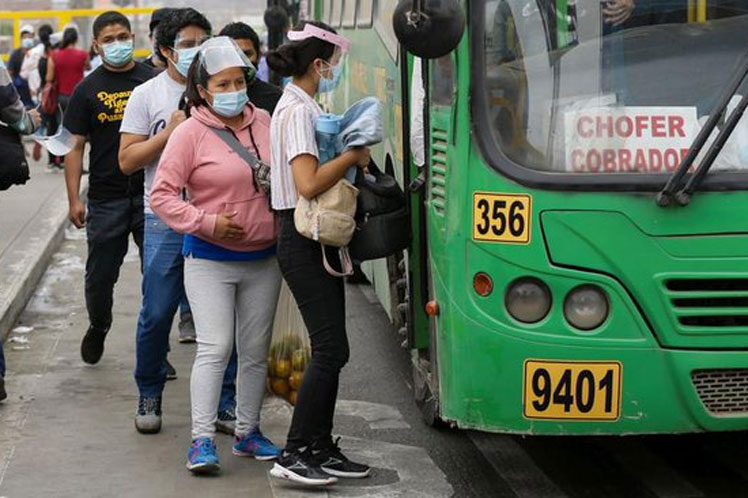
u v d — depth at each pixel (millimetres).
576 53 8023
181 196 9172
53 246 19828
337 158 8547
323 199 8531
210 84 8992
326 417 9133
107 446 10133
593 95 7980
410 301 9719
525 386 7906
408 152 10031
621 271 7785
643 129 7918
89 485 9203
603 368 7828
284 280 9828
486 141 7953
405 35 7668
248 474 9445
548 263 7820
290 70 8719
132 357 13188
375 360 13031
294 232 8766
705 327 7797
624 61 8000
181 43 10031
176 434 10453
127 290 16859
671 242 7754
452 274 8164
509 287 7898
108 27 11367
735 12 8047
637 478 9500
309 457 9117
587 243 7789
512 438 10438
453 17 7621
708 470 9672
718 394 7898
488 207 7926
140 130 10211
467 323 8031
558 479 9461
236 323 9773
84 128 11633
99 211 11742
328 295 8812
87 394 11734
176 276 10164
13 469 9562
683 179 7742
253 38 11234
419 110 9648
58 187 26016
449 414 8375
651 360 7809
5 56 43188
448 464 9773
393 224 8820
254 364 9602
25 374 12500
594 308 7828
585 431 7918
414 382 11016
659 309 7785
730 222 7750
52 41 32250
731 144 7852
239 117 9266
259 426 10156
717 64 8000
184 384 12039
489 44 8031
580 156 7898
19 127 10789
